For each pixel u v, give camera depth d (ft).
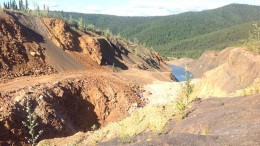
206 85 130.00
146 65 359.46
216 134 44.96
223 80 122.72
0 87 135.44
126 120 71.36
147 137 51.98
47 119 119.55
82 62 232.53
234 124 46.88
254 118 47.32
